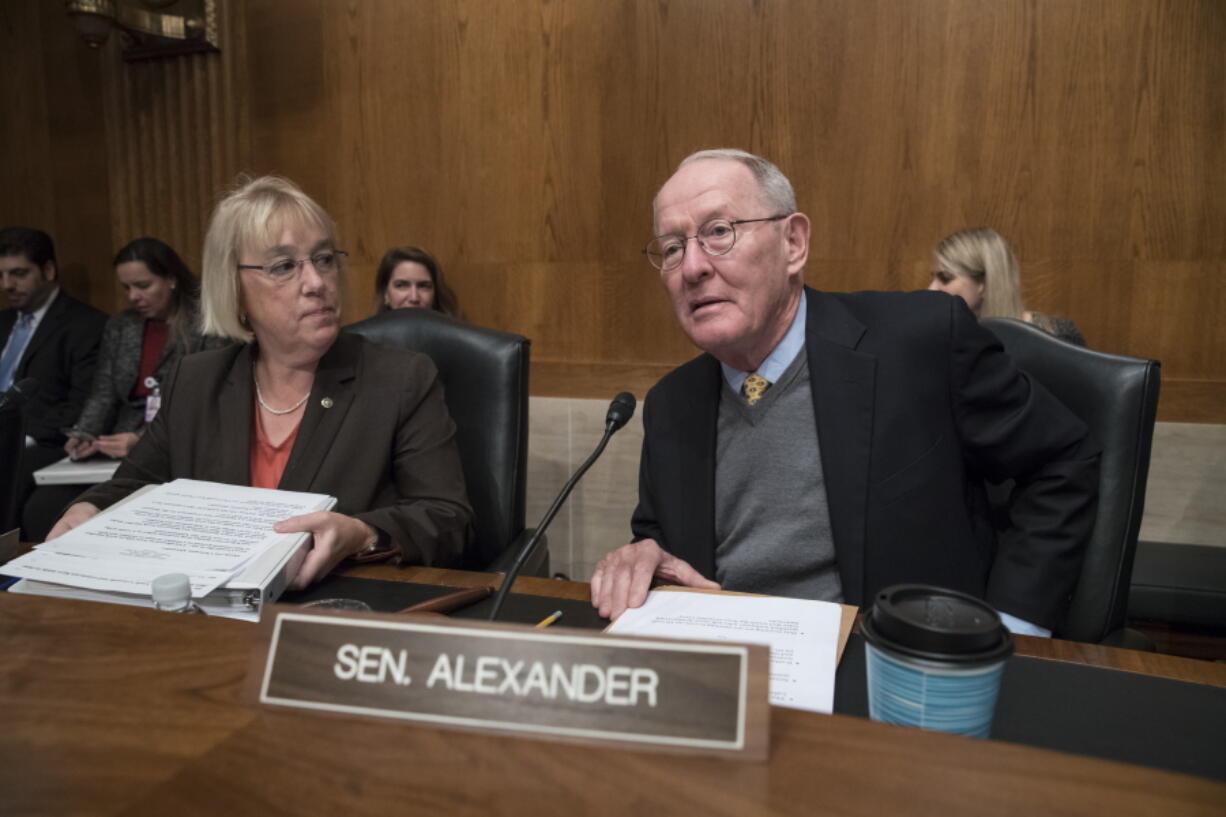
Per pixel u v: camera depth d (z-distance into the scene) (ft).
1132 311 8.05
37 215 12.23
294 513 3.69
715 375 4.37
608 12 9.20
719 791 1.34
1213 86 7.50
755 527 4.21
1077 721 2.19
